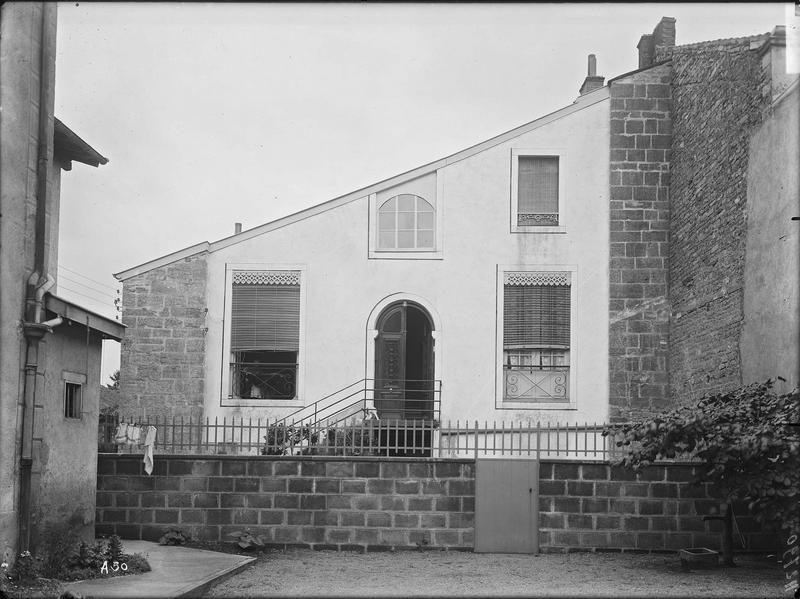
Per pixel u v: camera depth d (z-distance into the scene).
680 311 19.75
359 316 20.91
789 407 12.37
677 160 20.36
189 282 20.72
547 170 21.31
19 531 10.81
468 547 14.66
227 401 20.50
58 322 11.34
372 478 14.84
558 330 20.75
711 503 14.56
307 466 14.87
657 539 14.55
